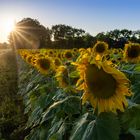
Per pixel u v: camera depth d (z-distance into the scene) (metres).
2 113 2.28
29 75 3.01
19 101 2.75
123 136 0.66
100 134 0.60
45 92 1.38
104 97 0.61
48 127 1.07
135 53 1.32
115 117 0.61
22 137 1.76
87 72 0.62
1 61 9.28
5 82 4.15
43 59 1.62
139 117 0.63
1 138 1.78
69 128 0.83
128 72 0.90
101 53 1.51
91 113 0.68
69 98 0.82
